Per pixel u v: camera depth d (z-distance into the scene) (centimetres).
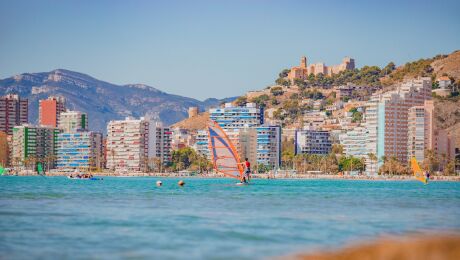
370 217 10862
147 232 8656
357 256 6731
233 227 9225
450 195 19750
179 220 10125
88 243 7706
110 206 12925
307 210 12225
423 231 8838
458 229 9138
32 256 6869
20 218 10356
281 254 6938
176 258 6756
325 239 8006
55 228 9044
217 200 15000
